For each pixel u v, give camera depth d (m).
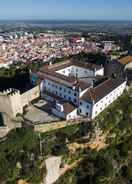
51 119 92.81
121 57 165.12
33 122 89.38
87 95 97.38
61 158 87.38
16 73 152.88
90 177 91.62
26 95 101.88
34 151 83.50
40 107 102.31
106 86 108.19
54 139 88.00
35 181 82.00
